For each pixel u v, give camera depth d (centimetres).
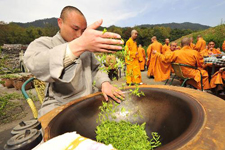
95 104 103
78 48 71
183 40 325
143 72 811
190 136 49
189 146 45
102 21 64
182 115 75
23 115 305
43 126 72
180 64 312
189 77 318
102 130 86
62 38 129
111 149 42
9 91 530
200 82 311
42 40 123
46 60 79
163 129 87
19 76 626
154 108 100
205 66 398
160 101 99
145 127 99
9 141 54
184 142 47
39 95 168
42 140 61
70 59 75
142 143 75
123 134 85
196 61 309
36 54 89
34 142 55
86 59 138
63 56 74
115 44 63
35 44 116
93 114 97
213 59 371
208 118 58
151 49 668
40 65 80
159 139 85
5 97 387
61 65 74
